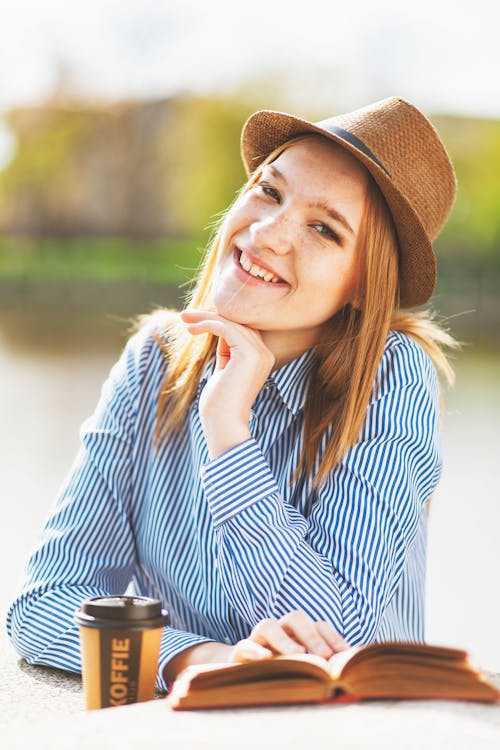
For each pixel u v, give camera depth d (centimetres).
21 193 4681
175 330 215
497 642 363
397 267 206
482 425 920
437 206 207
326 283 194
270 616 179
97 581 206
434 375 211
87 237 4681
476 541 511
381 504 189
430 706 128
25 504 590
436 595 424
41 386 1188
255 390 190
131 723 123
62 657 192
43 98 4691
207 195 4631
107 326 2319
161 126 4656
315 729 117
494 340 2198
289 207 193
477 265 3778
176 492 204
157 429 207
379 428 196
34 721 131
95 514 207
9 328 2186
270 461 203
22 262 4266
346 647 162
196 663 178
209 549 196
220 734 116
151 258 4441
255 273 195
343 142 192
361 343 198
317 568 181
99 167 4675
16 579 428
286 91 4475
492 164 4078
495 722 122
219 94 4616
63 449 784
